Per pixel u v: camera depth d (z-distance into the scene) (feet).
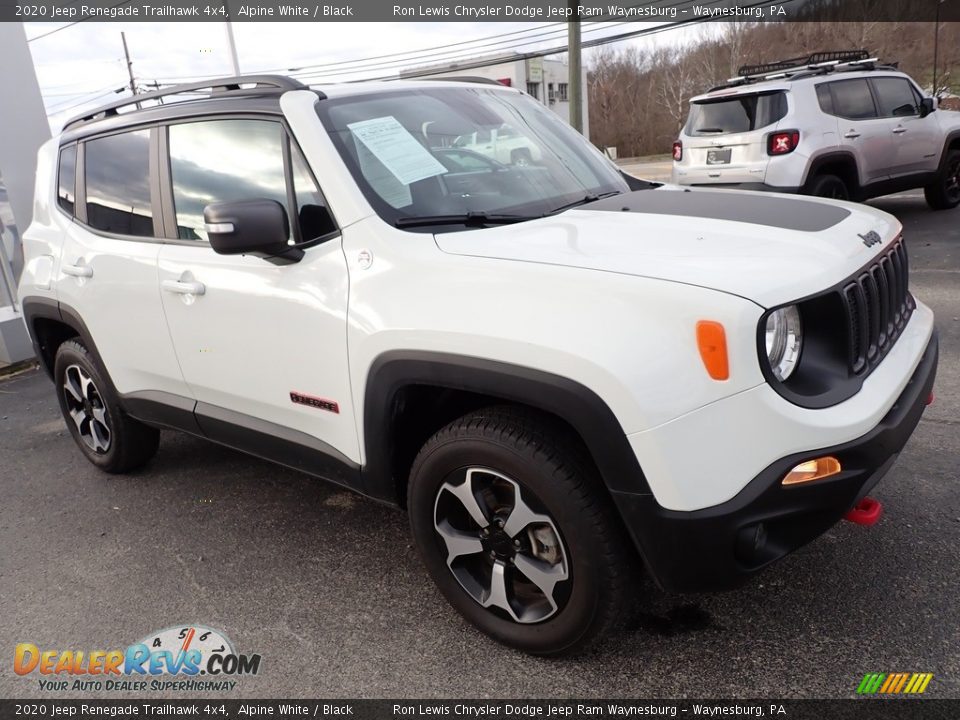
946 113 31.68
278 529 11.18
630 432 6.31
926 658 7.38
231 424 10.11
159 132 10.56
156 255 10.36
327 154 8.52
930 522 9.57
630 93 173.47
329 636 8.66
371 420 8.07
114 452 13.09
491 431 7.20
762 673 7.43
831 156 26.73
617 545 6.93
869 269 7.48
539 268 6.97
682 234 7.61
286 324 8.70
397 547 10.42
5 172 22.76
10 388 20.56
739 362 6.13
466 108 10.32
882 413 6.88
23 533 11.85
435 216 8.38
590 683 7.54
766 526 6.63
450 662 8.05
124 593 9.91
